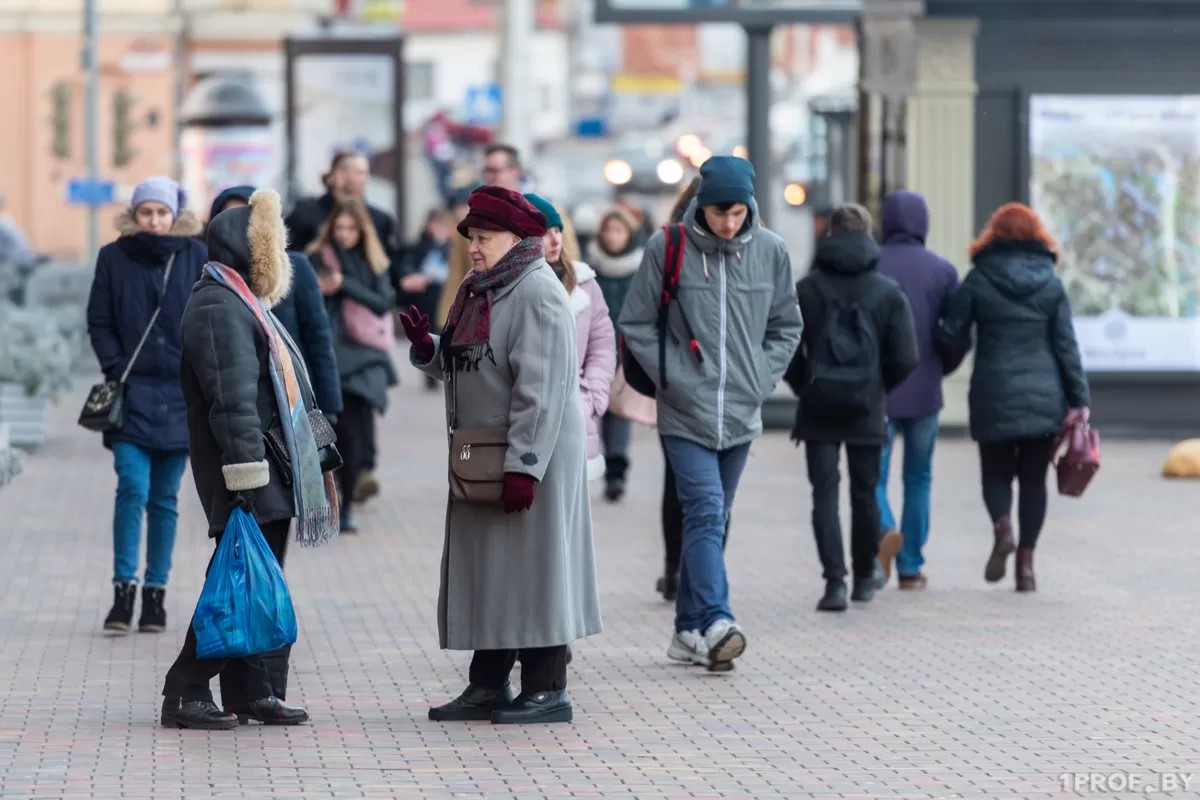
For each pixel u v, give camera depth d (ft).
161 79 416.46
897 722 71.61
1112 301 159.74
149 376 86.07
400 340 286.87
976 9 158.61
